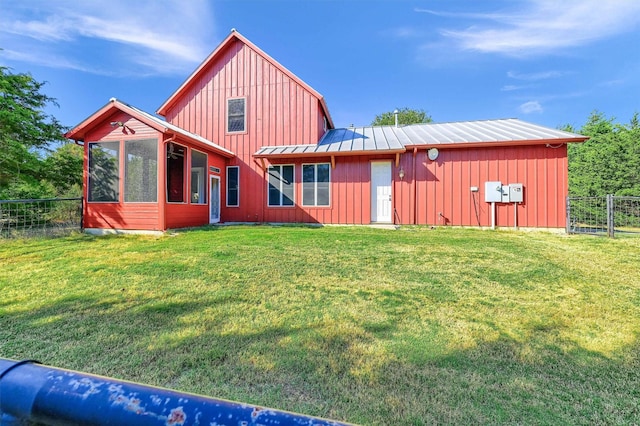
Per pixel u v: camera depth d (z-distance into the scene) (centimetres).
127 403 61
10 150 970
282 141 1083
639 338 226
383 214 996
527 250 548
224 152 1043
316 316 266
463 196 927
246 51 1123
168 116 1182
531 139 848
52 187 1239
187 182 878
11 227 804
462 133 1018
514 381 173
